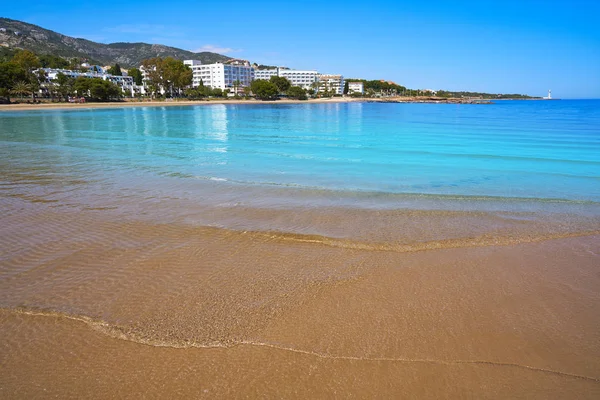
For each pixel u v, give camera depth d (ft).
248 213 26.35
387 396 10.44
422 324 13.76
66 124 108.37
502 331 13.44
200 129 94.32
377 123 120.06
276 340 12.76
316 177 38.60
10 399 10.28
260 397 10.36
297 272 17.74
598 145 64.90
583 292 16.19
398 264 18.65
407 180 37.47
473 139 74.33
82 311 14.49
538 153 55.62
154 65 402.31
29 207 27.66
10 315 14.24
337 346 12.48
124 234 22.35
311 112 200.34
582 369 11.58
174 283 16.65
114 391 10.58
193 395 10.43
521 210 27.61
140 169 42.16
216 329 13.37
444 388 10.76
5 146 60.80
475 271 18.01
